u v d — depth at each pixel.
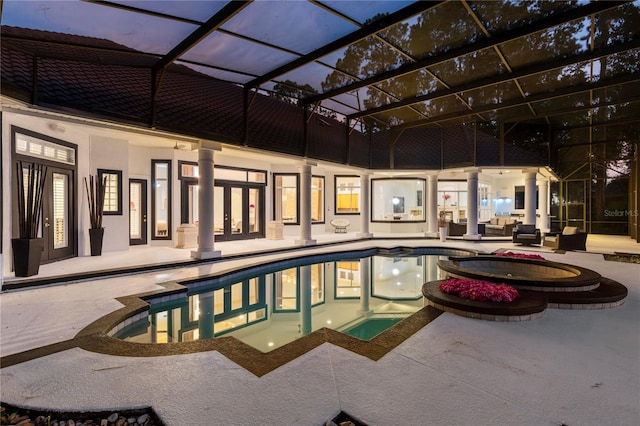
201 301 5.63
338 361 2.69
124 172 8.88
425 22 5.22
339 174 15.65
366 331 4.27
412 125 11.54
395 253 10.65
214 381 2.38
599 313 4.03
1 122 5.12
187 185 10.51
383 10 4.76
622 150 12.75
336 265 8.80
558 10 4.94
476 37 5.64
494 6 4.82
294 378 2.42
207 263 7.47
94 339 3.14
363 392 2.23
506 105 9.00
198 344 3.04
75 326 3.52
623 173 13.49
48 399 2.16
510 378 2.42
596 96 8.54
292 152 9.20
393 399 2.14
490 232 14.34
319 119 10.20
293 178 13.96
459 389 2.26
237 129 7.73
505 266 6.53
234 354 2.83
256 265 7.42
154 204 10.14
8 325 3.53
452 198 16.98
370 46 5.93
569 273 5.50
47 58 4.79
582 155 13.73
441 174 15.47
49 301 4.43
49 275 5.57
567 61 6.36
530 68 6.80
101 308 4.14
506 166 11.45
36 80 4.65
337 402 2.11
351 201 16.03
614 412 2.00
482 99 8.95
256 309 5.30
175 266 6.96
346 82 7.57
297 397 2.16
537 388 2.28
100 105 5.39
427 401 2.11
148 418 2.03
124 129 6.14
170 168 10.16
